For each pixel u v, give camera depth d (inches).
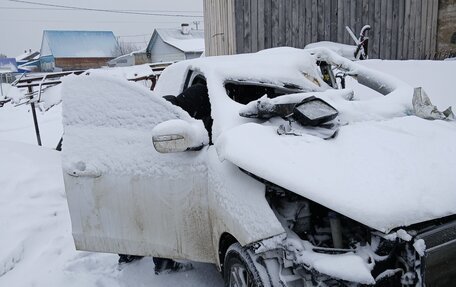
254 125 96.7
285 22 294.2
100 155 115.5
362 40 274.4
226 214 89.9
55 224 167.8
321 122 97.8
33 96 295.1
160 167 106.4
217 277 122.0
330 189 75.4
